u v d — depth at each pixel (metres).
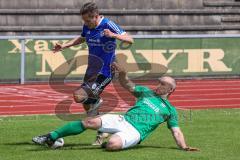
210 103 26.98
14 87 30.73
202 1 45.47
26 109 24.14
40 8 42.75
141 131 14.17
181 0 45.03
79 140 15.75
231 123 19.27
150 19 43.91
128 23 43.50
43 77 32.56
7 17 41.69
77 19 42.81
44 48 32.50
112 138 13.91
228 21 45.16
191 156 13.59
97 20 15.07
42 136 14.24
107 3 43.81
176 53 34.00
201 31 44.09
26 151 14.05
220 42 34.62
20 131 17.28
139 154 13.70
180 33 43.84
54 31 41.97
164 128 17.92
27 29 41.47
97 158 13.21
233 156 13.75
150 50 33.34
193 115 21.78
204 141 15.76
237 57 34.88
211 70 34.62
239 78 35.00
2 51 32.19
